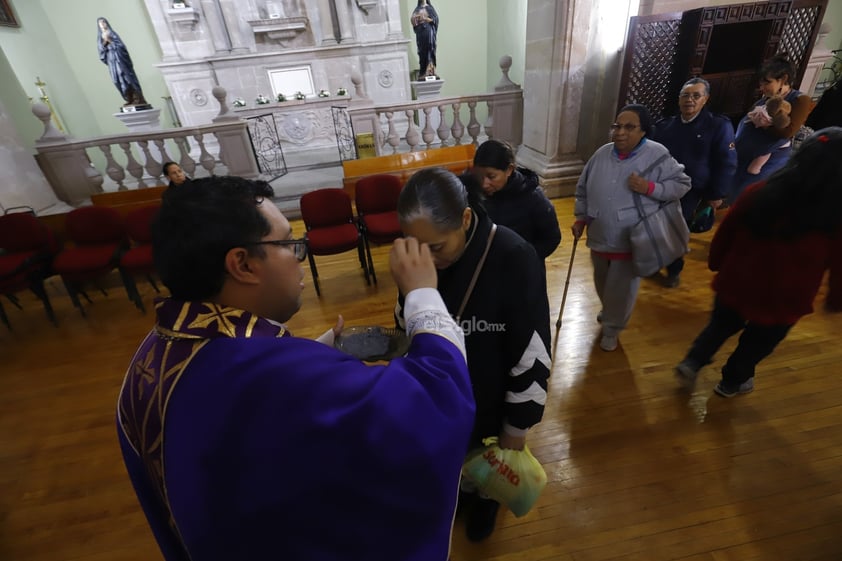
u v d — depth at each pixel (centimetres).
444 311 60
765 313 159
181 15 726
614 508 162
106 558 163
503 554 150
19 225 335
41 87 677
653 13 423
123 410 54
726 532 151
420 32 731
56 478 199
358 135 557
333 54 786
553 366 238
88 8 762
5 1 636
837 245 138
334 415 44
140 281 396
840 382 210
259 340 49
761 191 148
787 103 281
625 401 211
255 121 712
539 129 503
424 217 81
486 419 121
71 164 500
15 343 314
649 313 280
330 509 44
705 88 266
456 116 567
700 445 184
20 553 167
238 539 43
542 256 174
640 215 198
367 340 83
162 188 465
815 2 384
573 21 429
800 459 174
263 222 52
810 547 144
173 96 777
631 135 189
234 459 43
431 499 50
